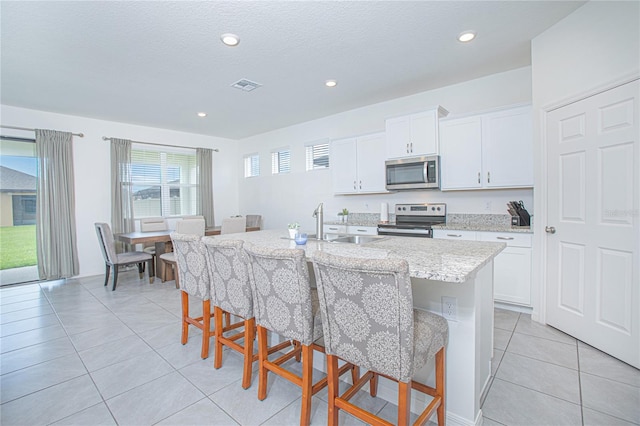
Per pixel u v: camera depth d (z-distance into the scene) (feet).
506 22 8.39
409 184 12.78
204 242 6.90
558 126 8.61
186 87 12.50
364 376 5.55
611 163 7.20
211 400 6.03
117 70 10.82
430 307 5.43
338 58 10.25
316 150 18.13
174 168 20.13
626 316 6.94
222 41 9.03
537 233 9.43
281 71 11.16
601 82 7.34
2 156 14.64
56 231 15.26
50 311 11.03
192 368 7.23
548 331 8.78
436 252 5.97
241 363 7.50
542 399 5.84
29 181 15.35
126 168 17.49
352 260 3.95
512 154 10.69
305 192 18.61
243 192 22.82
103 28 8.25
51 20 7.84
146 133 18.76
